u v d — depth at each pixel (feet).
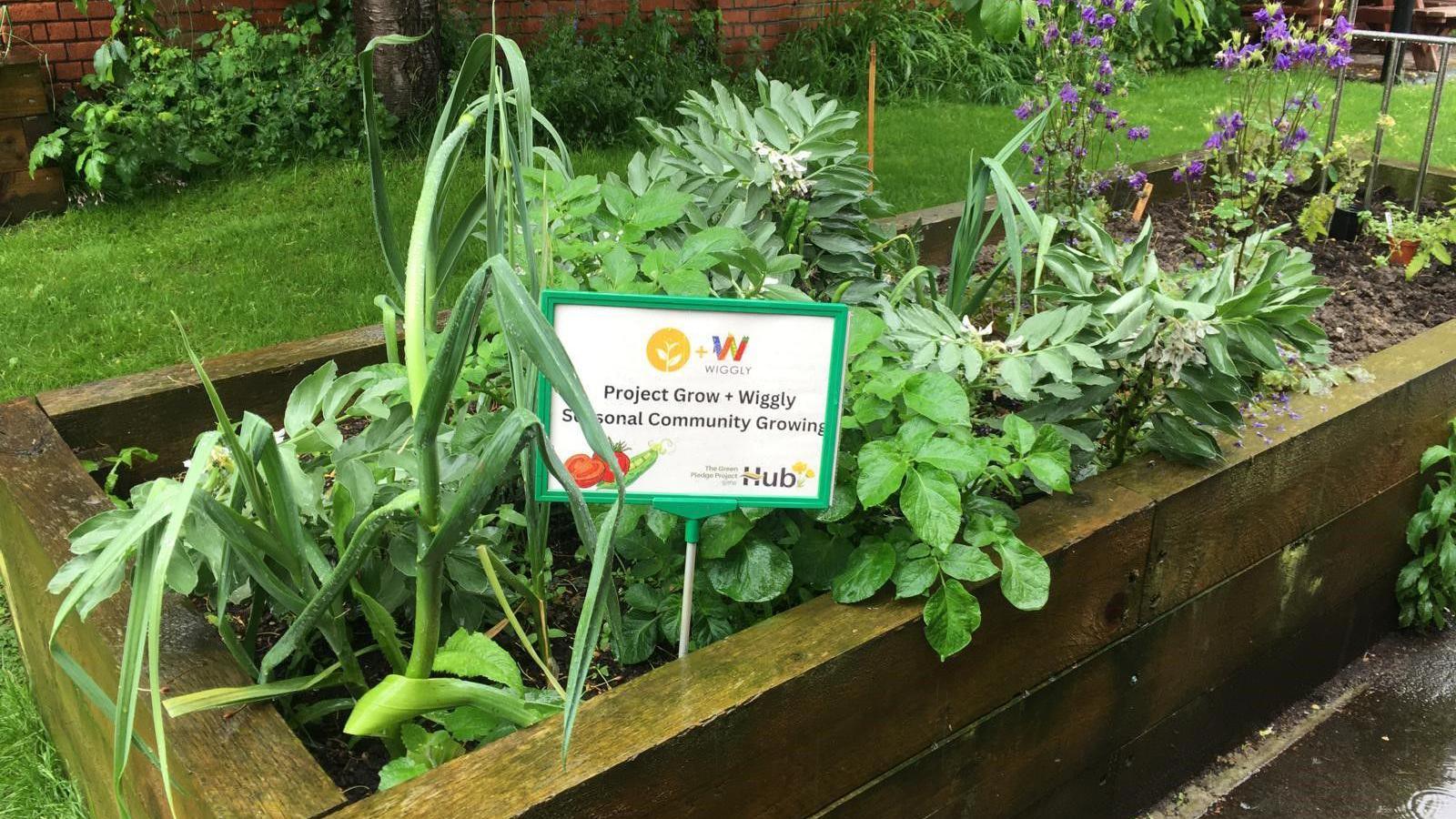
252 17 20.38
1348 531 8.54
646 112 21.53
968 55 26.76
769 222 7.38
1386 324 10.27
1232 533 7.24
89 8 18.60
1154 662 7.11
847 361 5.34
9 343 11.78
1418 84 26.66
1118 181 12.79
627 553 5.90
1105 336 6.58
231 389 7.68
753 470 5.03
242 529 4.59
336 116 18.71
